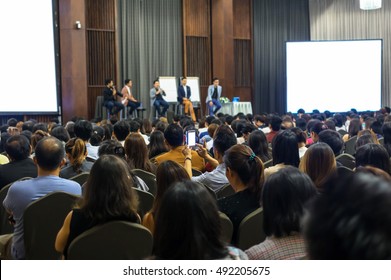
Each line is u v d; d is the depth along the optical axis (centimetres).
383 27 1638
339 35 1647
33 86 1144
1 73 1110
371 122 746
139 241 231
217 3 1477
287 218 185
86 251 227
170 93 1374
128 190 234
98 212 229
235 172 292
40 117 1198
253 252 188
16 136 401
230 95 1495
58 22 1191
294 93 1522
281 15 1630
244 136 630
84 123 559
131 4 1358
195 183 150
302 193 187
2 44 1109
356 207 83
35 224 291
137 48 1373
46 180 312
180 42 1448
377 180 85
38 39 1142
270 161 444
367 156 337
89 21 1279
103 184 230
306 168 311
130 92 1298
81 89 1204
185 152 441
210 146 622
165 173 265
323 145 311
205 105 1491
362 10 1636
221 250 148
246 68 1588
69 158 417
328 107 1520
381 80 1520
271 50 1623
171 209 145
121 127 600
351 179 86
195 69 1471
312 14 1650
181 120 859
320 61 1513
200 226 144
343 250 83
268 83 1628
